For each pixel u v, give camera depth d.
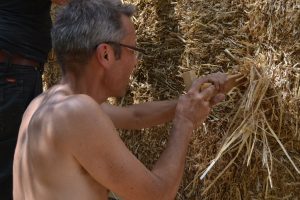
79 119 1.32
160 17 2.16
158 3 2.16
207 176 1.98
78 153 1.32
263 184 1.84
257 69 1.83
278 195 1.83
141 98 2.29
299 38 1.72
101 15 1.37
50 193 1.36
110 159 1.33
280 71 1.77
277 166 1.81
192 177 2.07
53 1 2.13
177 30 2.10
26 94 2.10
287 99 1.76
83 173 1.36
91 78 1.42
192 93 1.60
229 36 1.92
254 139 1.80
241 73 1.86
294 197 1.81
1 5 2.07
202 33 2.00
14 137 2.10
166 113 1.82
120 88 1.47
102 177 1.35
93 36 1.36
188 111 1.56
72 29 1.37
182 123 1.54
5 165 2.09
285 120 1.77
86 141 1.31
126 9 1.44
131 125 1.81
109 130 1.34
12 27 2.06
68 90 1.42
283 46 1.77
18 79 2.08
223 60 1.94
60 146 1.33
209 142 1.98
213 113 1.95
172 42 2.13
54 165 1.34
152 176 1.39
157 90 2.22
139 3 2.23
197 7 2.00
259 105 1.80
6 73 2.06
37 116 1.40
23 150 1.45
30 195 1.41
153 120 1.82
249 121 1.81
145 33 2.23
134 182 1.35
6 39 2.04
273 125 1.81
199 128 2.00
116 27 1.39
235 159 1.90
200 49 2.01
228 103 1.90
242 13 1.88
